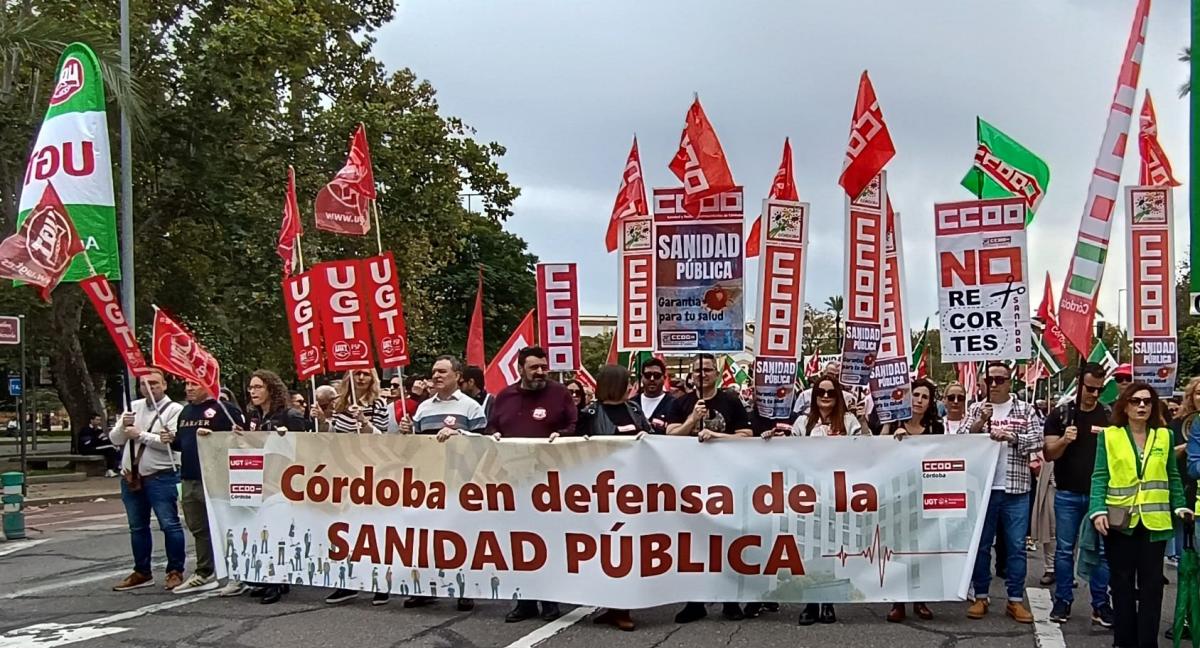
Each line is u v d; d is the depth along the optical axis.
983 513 6.64
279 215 22.97
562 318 9.34
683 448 6.77
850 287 7.15
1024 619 6.77
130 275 17.62
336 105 25.06
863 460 6.72
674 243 7.54
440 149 27.05
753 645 6.12
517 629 6.54
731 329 7.46
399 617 6.88
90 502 18.41
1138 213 8.16
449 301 48.34
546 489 6.88
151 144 21.56
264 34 21.80
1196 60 6.33
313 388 8.57
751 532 6.72
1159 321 8.12
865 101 7.11
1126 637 5.97
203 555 8.02
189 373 7.93
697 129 7.48
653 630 6.53
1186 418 7.68
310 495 7.46
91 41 15.30
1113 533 6.01
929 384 7.36
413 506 7.16
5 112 19.53
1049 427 6.96
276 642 6.18
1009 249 7.02
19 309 22.83
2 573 9.16
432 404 7.77
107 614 7.02
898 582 6.66
